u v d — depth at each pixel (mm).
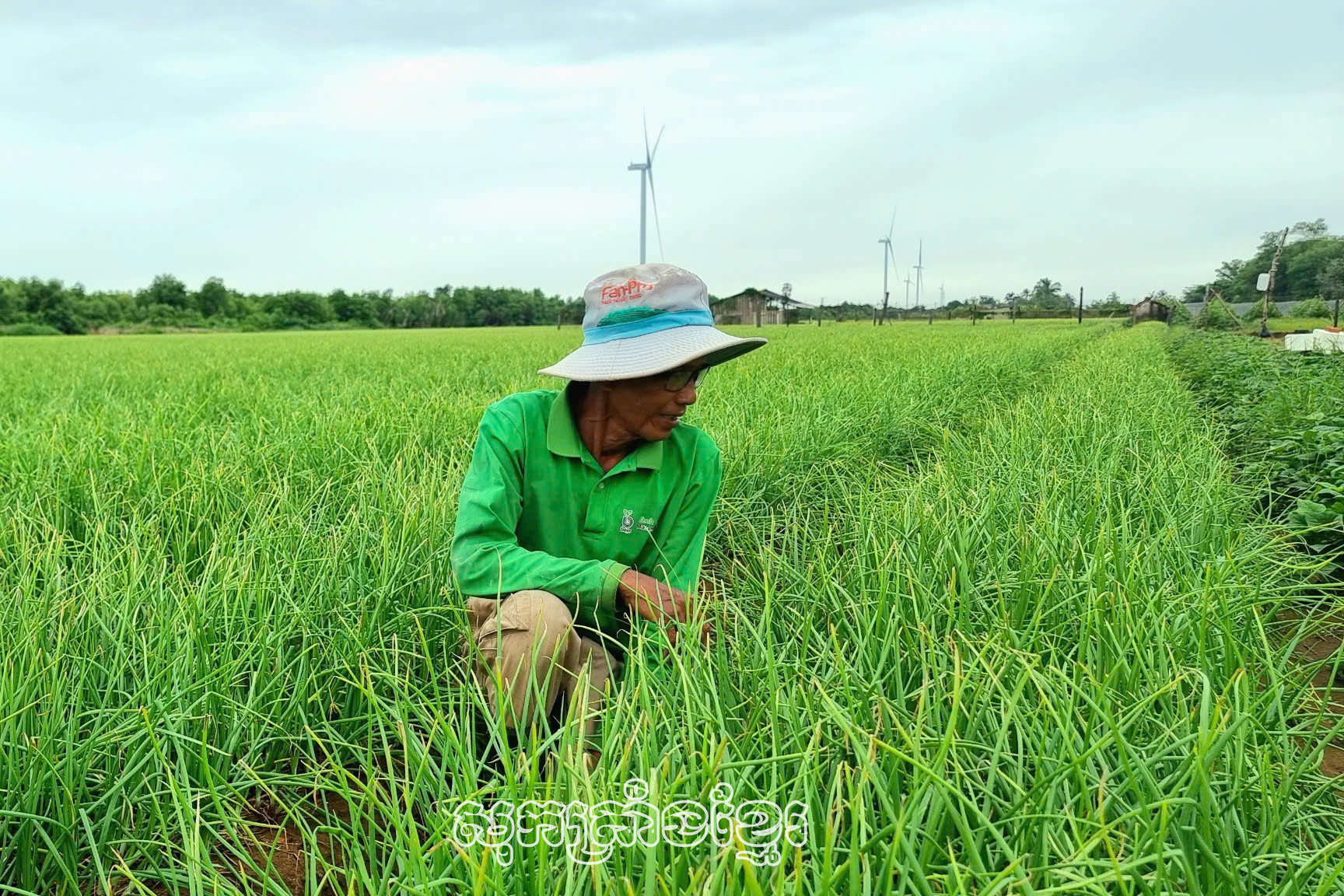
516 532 2936
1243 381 11578
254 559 3623
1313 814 2090
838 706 2100
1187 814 1891
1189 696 2434
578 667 2703
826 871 1513
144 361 19859
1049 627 3002
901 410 8609
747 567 4180
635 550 2930
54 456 5586
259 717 2740
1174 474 5039
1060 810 1975
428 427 6992
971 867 1657
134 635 2904
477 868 1604
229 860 2273
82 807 2359
